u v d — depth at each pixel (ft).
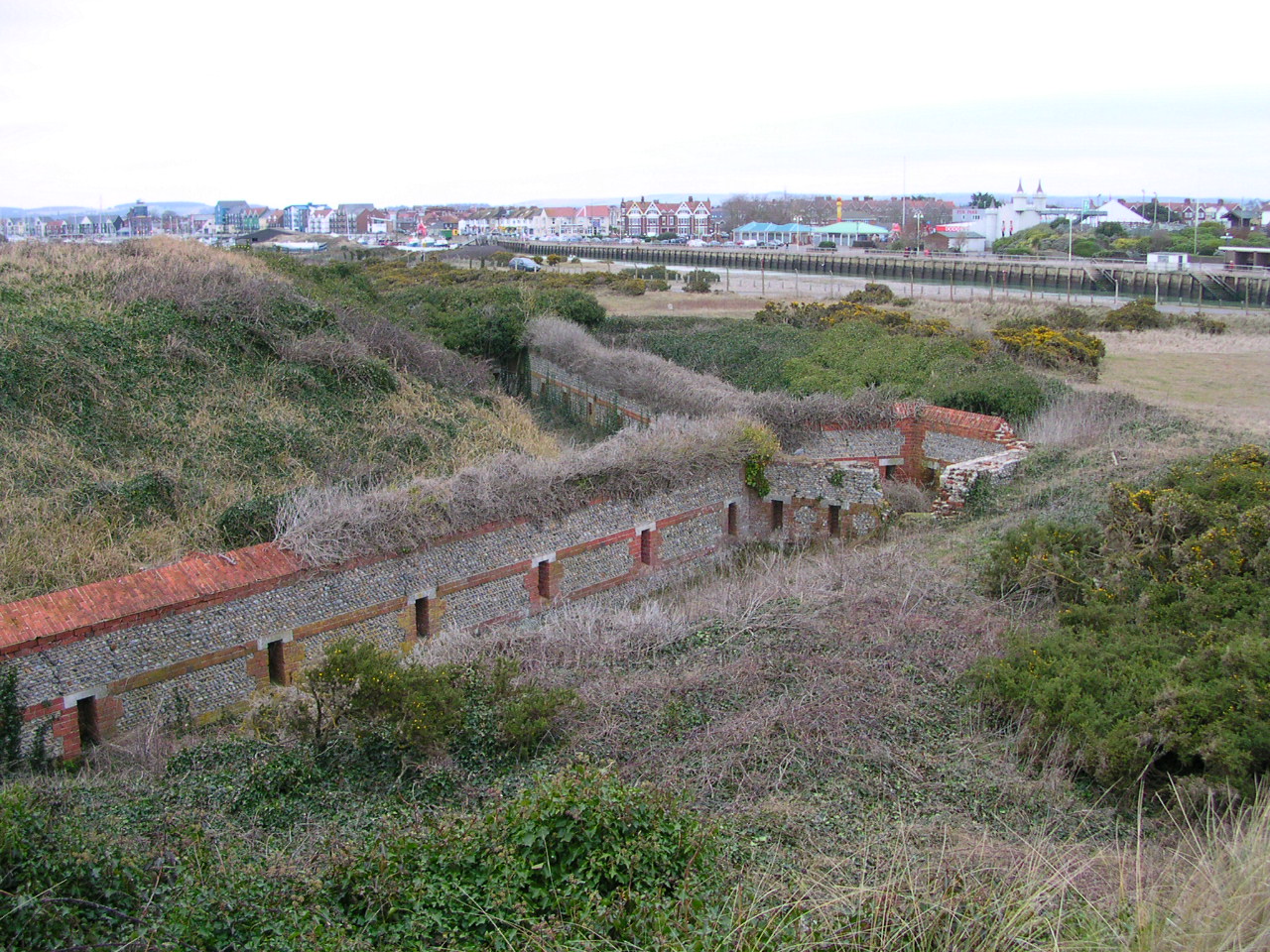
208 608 47.93
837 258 294.46
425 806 35.76
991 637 47.32
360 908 26.76
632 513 68.39
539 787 30.91
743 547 77.00
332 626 52.80
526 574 62.08
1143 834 32.71
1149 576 50.21
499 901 26.25
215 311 89.20
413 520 55.67
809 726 39.42
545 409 123.13
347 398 88.74
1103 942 24.23
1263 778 33.01
